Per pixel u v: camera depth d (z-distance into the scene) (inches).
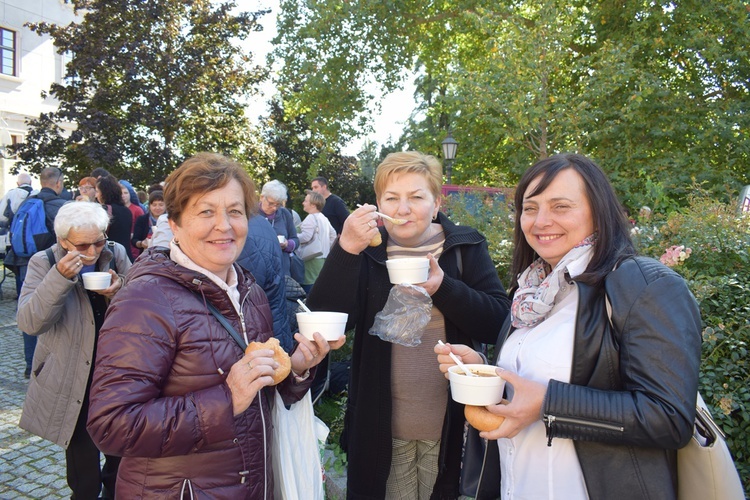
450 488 83.3
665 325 50.3
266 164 674.8
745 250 129.1
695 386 48.8
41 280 108.3
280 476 63.9
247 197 66.5
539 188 60.4
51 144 523.5
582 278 56.2
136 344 53.5
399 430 84.0
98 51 510.3
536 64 323.3
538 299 60.9
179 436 51.6
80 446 107.9
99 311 108.8
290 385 68.7
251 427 59.3
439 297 79.8
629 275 53.9
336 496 121.0
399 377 83.8
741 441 100.1
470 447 78.3
